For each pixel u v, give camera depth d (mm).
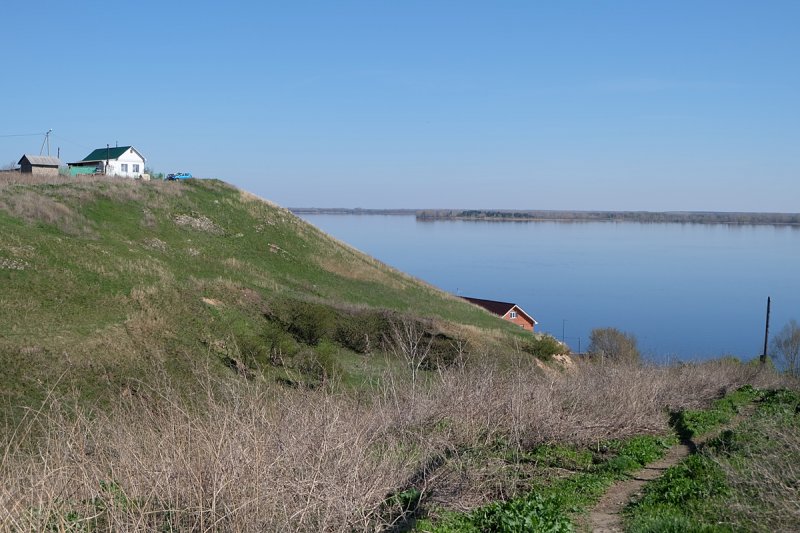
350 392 10531
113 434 6395
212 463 5840
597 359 24688
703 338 74875
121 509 5457
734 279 129250
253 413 6684
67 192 43344
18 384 16812
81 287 27438
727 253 181750
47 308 24328
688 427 14586
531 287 116000
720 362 29250
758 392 20766
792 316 90062
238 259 44188
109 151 70250
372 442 8125
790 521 6926
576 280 125688
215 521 5469
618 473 10305
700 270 142875
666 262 157875
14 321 22250
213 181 57531
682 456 11906
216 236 47281
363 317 32844
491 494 8633
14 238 30391
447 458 8656
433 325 33594
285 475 6262
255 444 6121
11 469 5828
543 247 195750
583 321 86438
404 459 8141
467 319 45875
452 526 6977
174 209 48688
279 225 53969
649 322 85750
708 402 19547
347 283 48219
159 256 38375
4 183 42375
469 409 10328
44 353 19562
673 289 115500
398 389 10641
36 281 26531
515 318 62281
